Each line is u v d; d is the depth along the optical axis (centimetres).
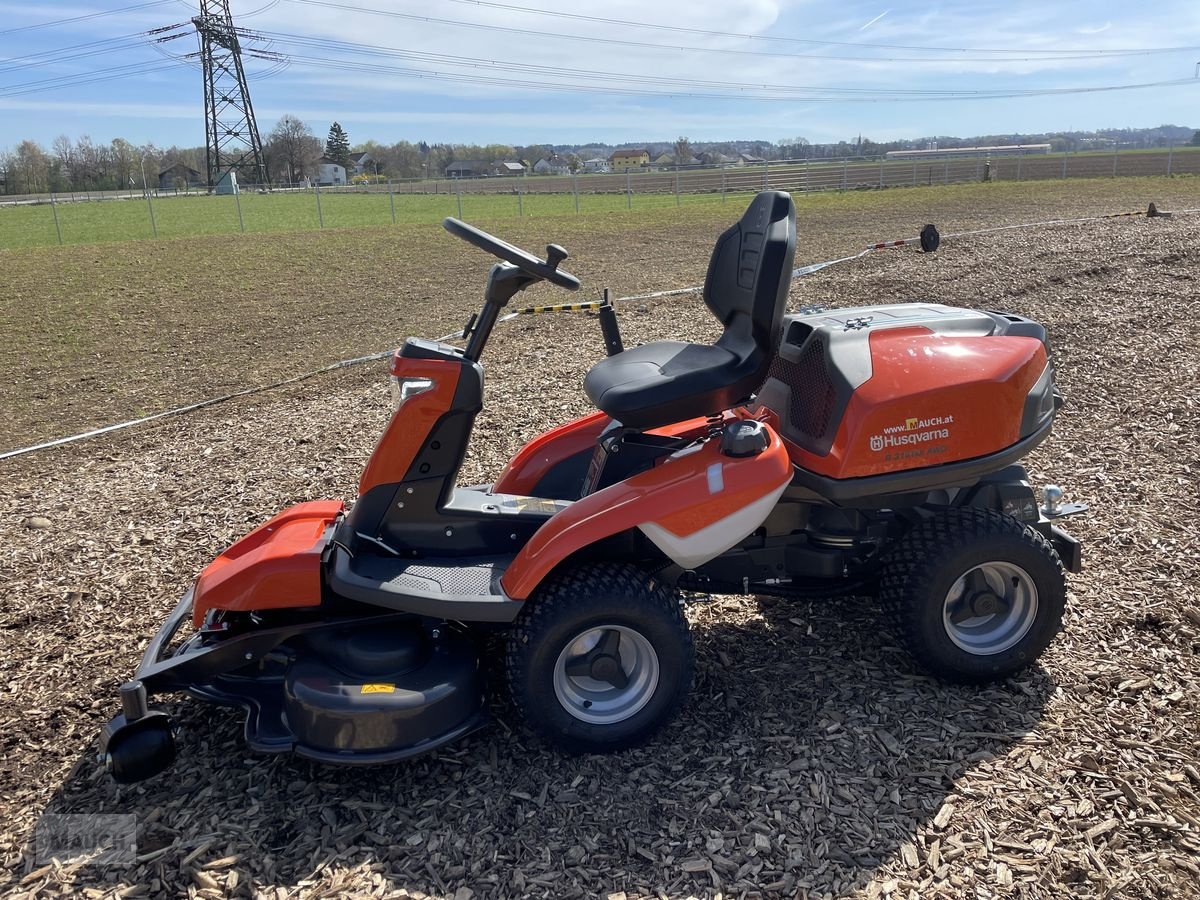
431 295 1373
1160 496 466
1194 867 238
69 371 959
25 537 495
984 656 315
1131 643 341
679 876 247
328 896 243
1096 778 273
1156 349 717
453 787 285
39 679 354
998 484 335
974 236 1580
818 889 240
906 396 296
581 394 700
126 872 254
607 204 3519
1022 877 239
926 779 278
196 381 891
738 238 315
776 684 331
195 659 285
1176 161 4506
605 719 291
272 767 297
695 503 280
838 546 338
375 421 671
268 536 327
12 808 283
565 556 274
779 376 337
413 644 285
